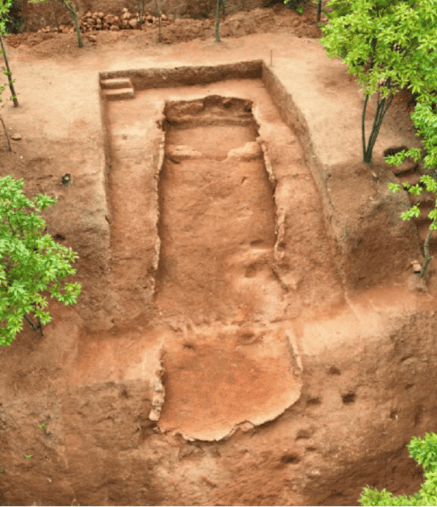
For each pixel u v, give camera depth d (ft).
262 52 59.00
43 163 43.98
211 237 44.32
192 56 58.23
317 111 48.06
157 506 33.14
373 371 37.17
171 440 34.58
